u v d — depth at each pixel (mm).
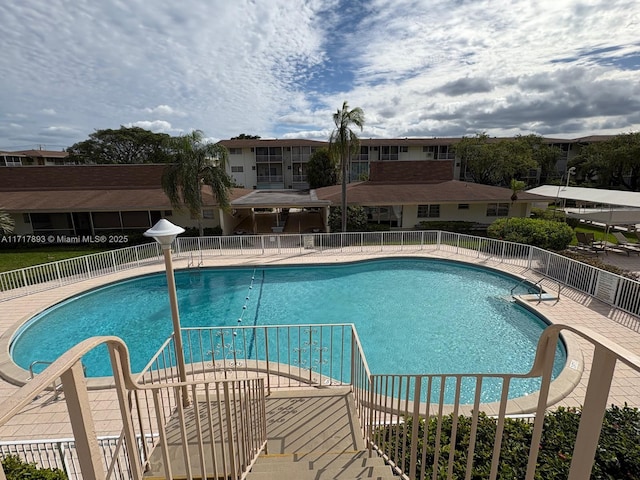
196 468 3467
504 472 3057
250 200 21406
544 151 41062
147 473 2996
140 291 13133
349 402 5199
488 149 35125
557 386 6301
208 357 8734
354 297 12305
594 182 41125
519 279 12758
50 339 9828
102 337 1450
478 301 11711
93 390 6465
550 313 9633
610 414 3787
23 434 5430
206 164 17547
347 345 9227
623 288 9688
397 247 17312
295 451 4117
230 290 13164
